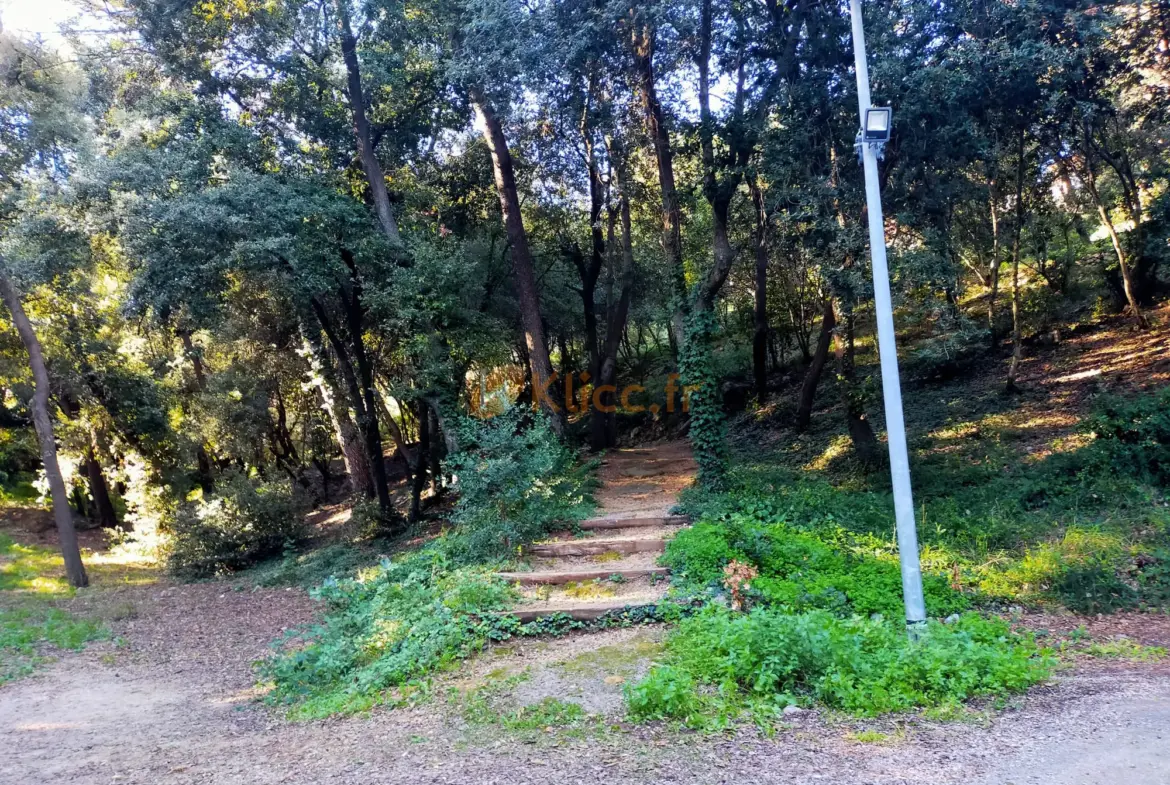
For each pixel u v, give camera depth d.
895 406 6.36
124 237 13.74
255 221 13.40
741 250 18.94
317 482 27.97
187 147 14.72
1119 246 15.31
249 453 20.77
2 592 14.91
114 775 5.29
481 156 19.69
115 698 8.03
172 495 19.97
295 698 7.34
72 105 15.91
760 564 8.73
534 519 10.62
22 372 19.33
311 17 15.56
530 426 12.65
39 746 6.27
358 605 9.63
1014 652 5.72
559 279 23.66
